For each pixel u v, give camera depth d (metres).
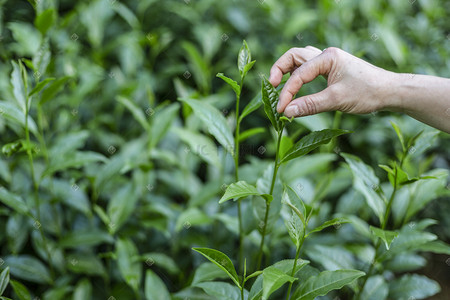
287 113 1.30
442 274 2.68
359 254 1.84
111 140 2.55
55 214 2.00
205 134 2.58
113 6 2.78
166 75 2.95
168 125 2.08
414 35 3.02
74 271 1.96
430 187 1.76
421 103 1.38
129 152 2.31
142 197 2.23
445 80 1.38
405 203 1.95
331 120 2.62
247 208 1.81
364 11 3.15
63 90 2.54
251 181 2.00
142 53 2.83
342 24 3.05
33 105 2.14
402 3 3.31
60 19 2.90
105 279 2.01
